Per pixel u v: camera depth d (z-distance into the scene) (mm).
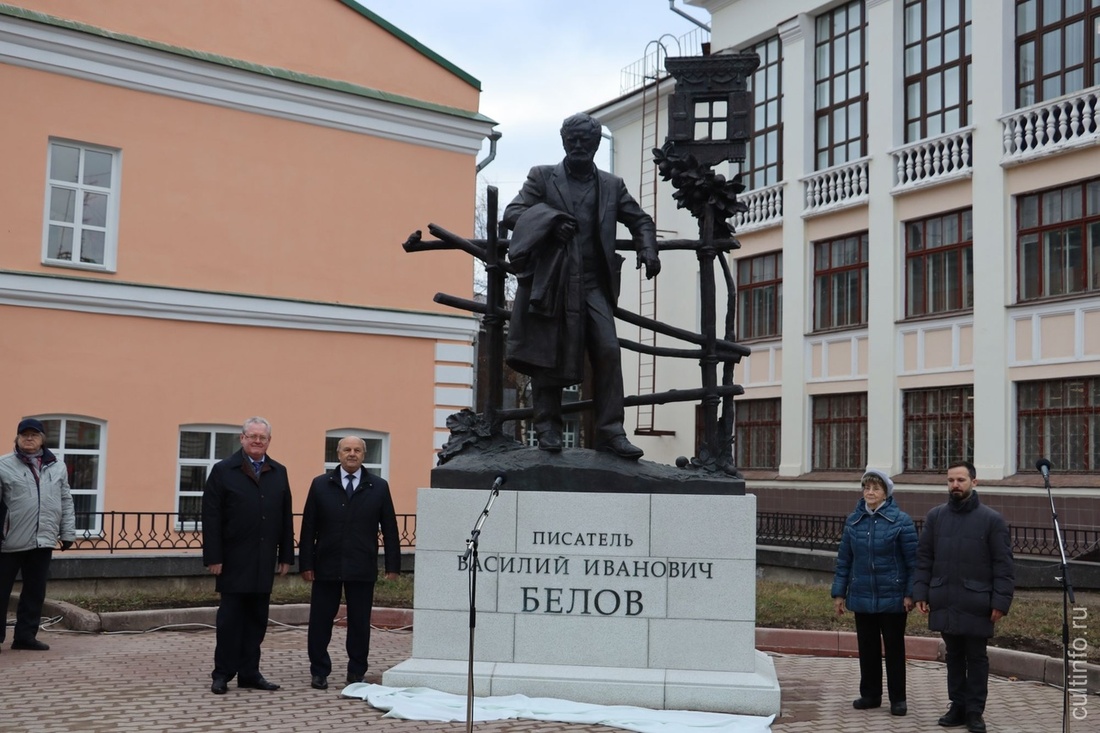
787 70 29828
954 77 25344
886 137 26609
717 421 10180
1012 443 23188
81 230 19188
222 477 9430
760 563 20297
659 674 9312
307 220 21391
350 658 9773
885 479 9594
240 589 9328
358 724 8266
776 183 29906
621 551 9555
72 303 18797
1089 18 22422
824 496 27516
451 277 22938
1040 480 22281
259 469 9578
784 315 29359
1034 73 23469
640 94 34656
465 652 9648
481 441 10297
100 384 19062
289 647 12117
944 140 25047
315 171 21531
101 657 11133
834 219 28266
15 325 18344
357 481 9852
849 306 27891
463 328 22859
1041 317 22766
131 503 19250
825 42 29125
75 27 18766
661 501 9562
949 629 8727
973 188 24234
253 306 20547
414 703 8836
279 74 20875
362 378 21828
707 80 10477
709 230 10305
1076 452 22094
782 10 30000
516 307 9859
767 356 30188
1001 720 9172
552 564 9609
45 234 18750
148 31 19766
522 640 9570
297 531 20859
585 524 9609
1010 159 23297
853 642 12836
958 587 8734
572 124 9969
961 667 8906
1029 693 10422
